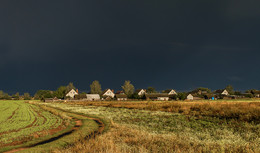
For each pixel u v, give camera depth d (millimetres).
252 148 9102
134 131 13711
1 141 13547
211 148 9242
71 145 11164
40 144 12625
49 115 31672
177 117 23359
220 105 29453
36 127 19297
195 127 16406
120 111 34750
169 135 12367
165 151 8766
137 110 35156
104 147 9352
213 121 18828
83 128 17828
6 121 25250
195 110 28969
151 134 12641
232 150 8820
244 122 16891
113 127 17172
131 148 9477
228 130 14148
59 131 17078
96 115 29422
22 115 33031
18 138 14438
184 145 9906
